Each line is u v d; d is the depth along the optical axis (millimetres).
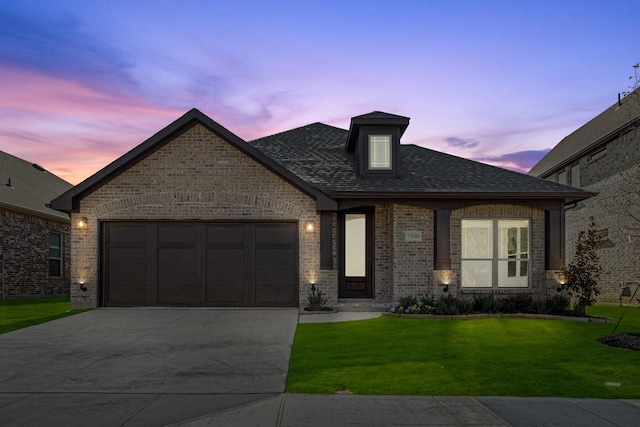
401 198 13938
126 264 13914
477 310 13258
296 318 12195
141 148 13602
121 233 13922
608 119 22625
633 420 5293
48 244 21844
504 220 14422
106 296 13883
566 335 10070
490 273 14336
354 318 12422
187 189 13875
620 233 20188
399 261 14102
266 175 13953
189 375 7133
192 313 12891
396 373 7164
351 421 5242
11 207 19000
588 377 6949
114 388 6504
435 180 14836
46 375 7125
